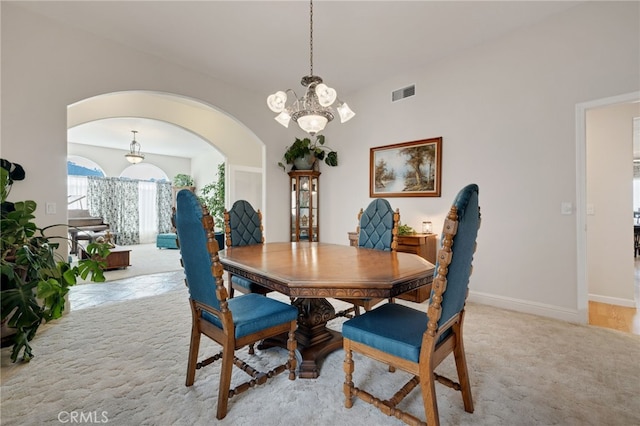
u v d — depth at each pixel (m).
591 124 3.43
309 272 1.66
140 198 9.58
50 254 2.26
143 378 1.84
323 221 4.98
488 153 3.25
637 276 4.81
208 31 3.02
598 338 2.39
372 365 2.01
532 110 2.96
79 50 2.97
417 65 3.77
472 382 1.79
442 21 2.88
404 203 3.99
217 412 1.49
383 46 3.31
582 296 2.70
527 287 3.00
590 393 1.68
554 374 1.87
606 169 3.37
